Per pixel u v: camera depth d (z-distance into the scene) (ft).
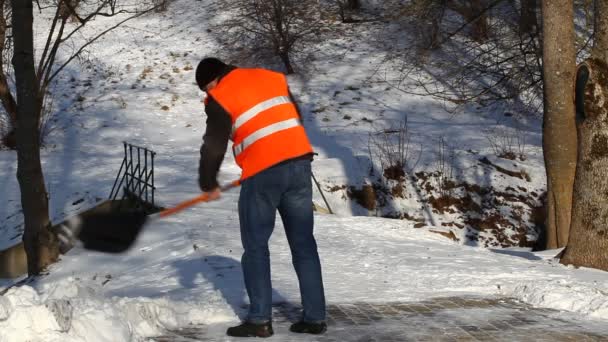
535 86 59.62
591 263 29.30
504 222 52.26
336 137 65.05
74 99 75.56
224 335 16.20
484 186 54.19
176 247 34.71
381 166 56.70
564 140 37.35
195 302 19.25
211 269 28.32
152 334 16.16
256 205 15.98
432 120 69.46
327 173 55.83
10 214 50.88
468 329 16.88
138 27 94.53
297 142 15.99
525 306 19.81
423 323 17.49
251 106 15.85
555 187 37.78
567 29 36.78
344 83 77.71
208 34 91.40
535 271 26.48
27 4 35.70
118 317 15.05
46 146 64.80
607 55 28.94
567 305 19.45
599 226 29.25
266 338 15.94
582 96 29.17
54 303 13.84
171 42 90.43
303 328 16.39
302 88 76.59
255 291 16.05
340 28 89.15
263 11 78.95
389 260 29.30
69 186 53.67
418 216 53.83
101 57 86.22
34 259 36.50
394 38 85.97
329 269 27.20
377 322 17.63
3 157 61.21
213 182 16.10
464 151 59.16
